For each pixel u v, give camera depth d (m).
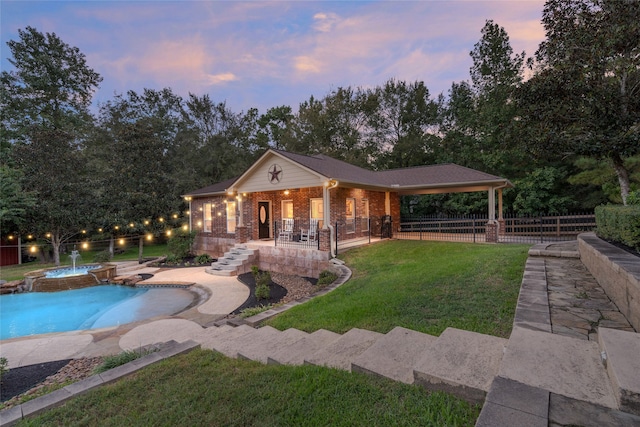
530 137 10.22
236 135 30.59
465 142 23.14
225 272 11.92
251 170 13.83
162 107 31.28
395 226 17.33
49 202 13.84
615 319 3.49
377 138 28.44
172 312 8.01
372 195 16.17
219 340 4.66
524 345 2.61
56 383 4.32
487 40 20.02
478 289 5.43
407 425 2.05
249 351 3.99
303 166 12.09
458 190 15.06
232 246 15.40
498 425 1.67
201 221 17.30
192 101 30.36
